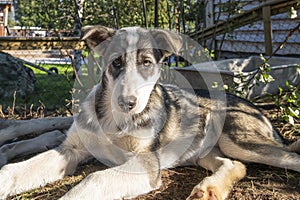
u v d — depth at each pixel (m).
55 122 1.19
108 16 1.87
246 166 0.87
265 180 0.81
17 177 0.78
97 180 0.72
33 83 2.10
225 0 2.43
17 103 1.84
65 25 2.04
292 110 0.92
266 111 1.36
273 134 0.94
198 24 1.92
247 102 1.01
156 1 1.57
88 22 1.92
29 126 1.15
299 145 0.86
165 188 0.79
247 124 0.92
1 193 0.75
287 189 0.77
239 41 2.63
